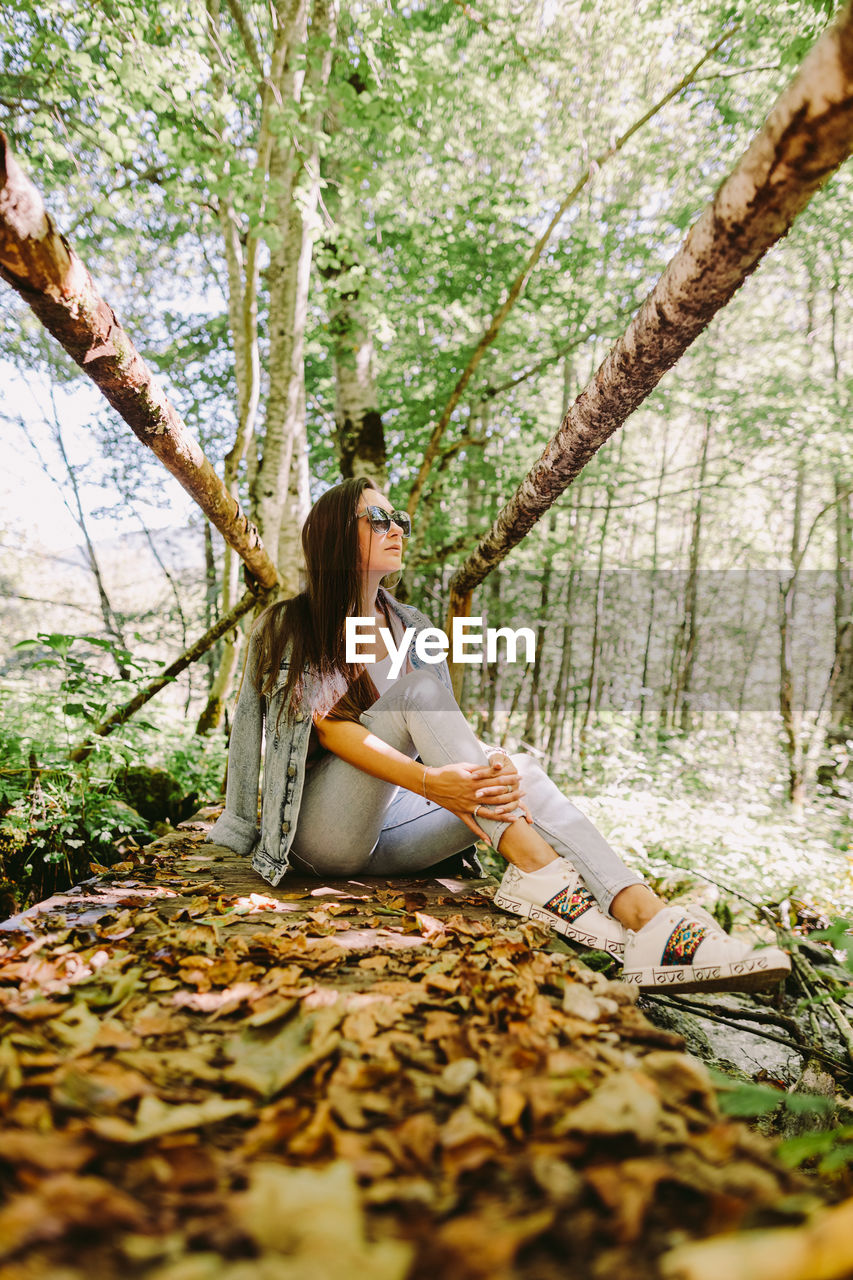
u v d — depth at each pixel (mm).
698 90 7648
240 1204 698
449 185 7672
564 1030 1221
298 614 2111
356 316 7145
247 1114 947
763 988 1608
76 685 3576
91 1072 990
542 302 8336
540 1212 718
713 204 1296
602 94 8367
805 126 1080
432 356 9125
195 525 14414
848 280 9766
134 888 2113
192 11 5027
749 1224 705
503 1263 642
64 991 1312
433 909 1969
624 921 1755
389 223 7977
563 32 7559
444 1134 864
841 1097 2381
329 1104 950
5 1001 1261
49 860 3346
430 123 7055
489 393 8891
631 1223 693
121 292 10766
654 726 7453
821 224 8688
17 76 5918
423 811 2234
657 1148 839
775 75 7172
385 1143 863
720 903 4230
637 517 16562
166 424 2166
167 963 1476
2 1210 656
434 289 8469
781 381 9094
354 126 5723
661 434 15836
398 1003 1305
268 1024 1230
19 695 4332
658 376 1773
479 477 9930
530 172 8336
